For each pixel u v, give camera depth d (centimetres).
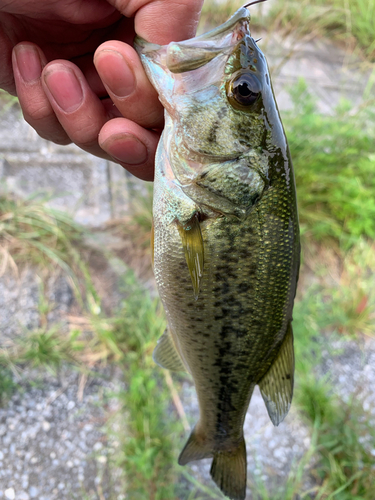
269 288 12
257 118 11
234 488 15
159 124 12
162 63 11
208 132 11
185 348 13
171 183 12
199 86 11
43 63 12
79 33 13
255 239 12
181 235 12
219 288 12
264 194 11
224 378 14
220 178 11
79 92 12
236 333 13
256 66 11
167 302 13
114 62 11
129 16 12
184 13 11
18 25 13
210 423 15
